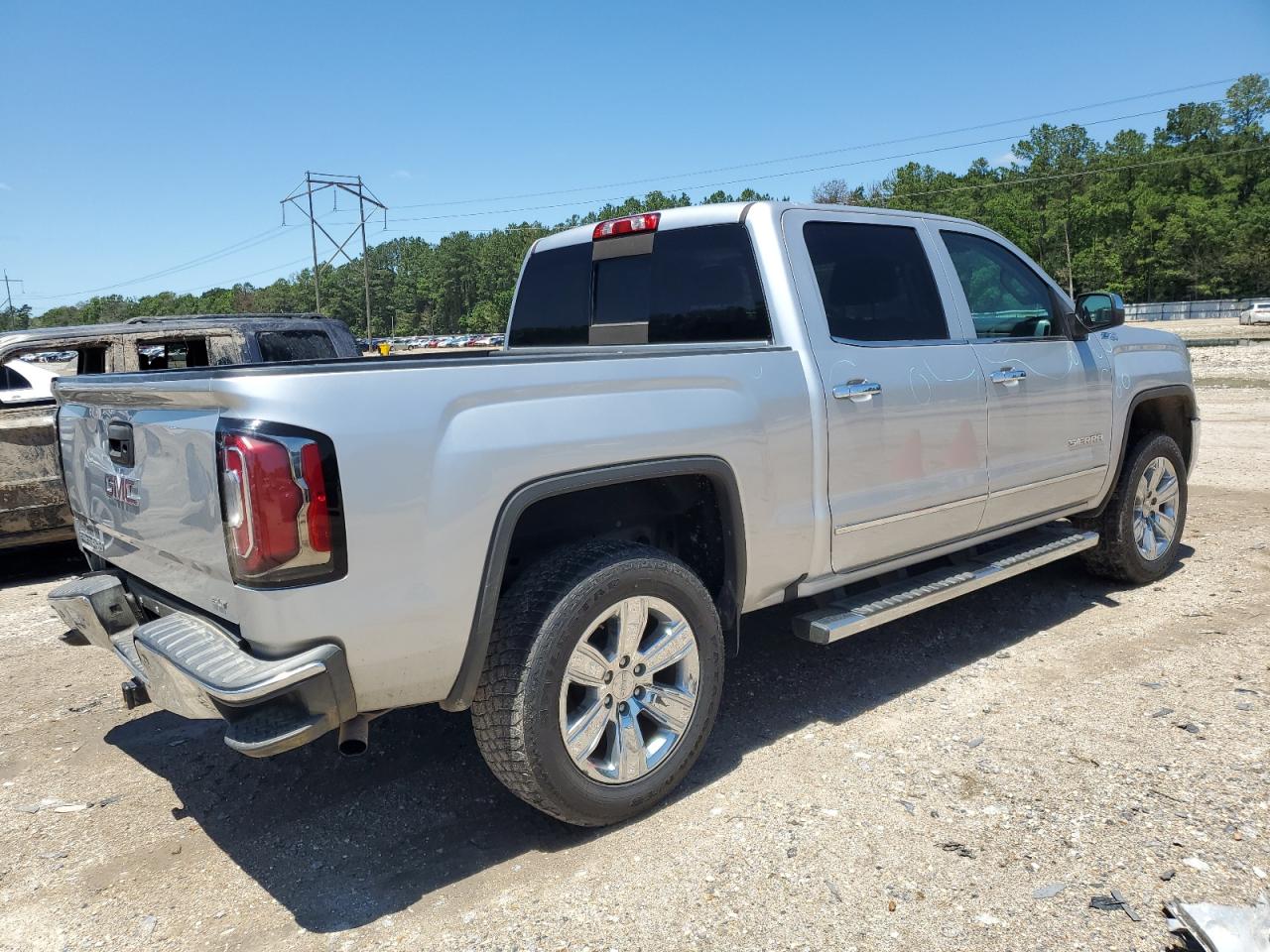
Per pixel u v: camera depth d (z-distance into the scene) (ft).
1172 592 17.33
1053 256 357.20
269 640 7.92
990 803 10.09
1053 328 15.72
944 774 10.78
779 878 8.91
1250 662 13.69
